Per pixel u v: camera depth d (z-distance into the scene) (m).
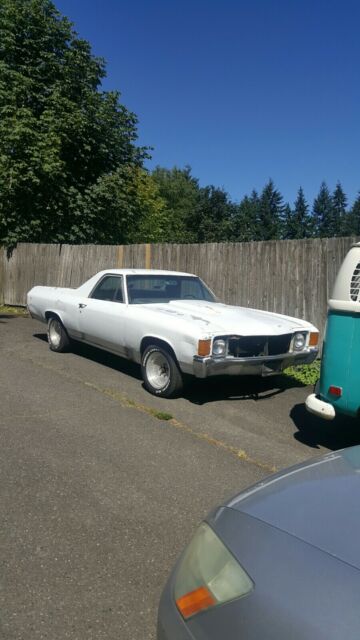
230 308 6.89
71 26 18.17
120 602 2.58
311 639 1.38
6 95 16.36
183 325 5.75
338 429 5.35
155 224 40.81
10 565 2.82
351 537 1.68
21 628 2.37
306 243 8.02
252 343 5.80
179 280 7.52
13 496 3.58
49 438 4.68
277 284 8.44
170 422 5.30
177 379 5.95
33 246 14.37
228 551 1.75
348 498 1.92
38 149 16.05
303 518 1.81
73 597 2.59
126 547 3.04
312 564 1.58
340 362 4.25
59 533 3.15
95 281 7.59
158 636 1.77
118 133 18.97
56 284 13.65
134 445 4.61
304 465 2.34
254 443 4.83
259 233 59.41
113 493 3.69
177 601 1.74
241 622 1.51
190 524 3.33
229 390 6.67
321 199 73.94
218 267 9.37
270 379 7.11
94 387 6.46
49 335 8.59
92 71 18.55
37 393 6.08
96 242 18.53
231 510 1.98
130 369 7.53
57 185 17.12
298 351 6.18
